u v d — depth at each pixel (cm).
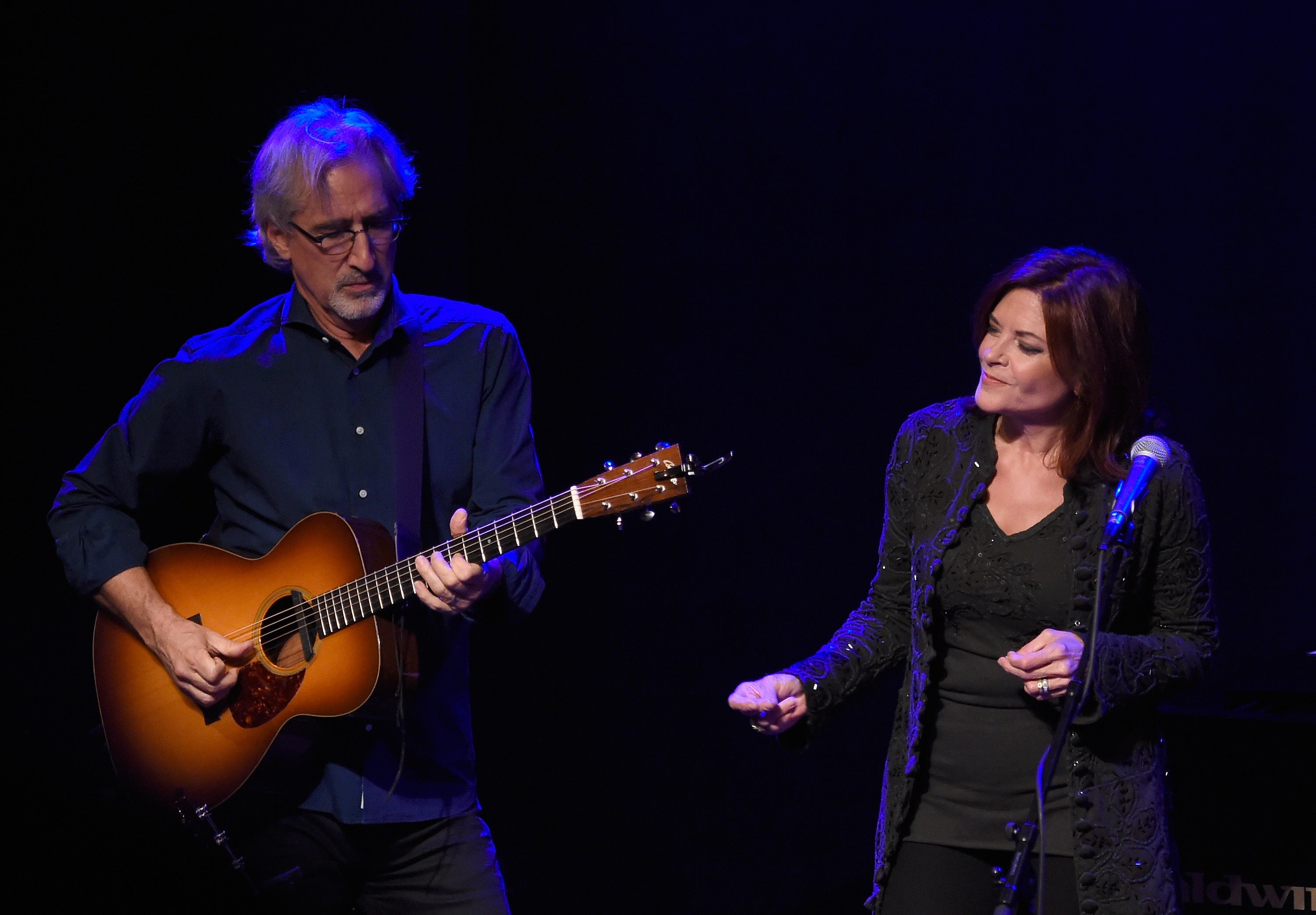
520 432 412
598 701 751
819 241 707
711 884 722
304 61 658
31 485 572
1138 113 641
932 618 341
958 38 675
